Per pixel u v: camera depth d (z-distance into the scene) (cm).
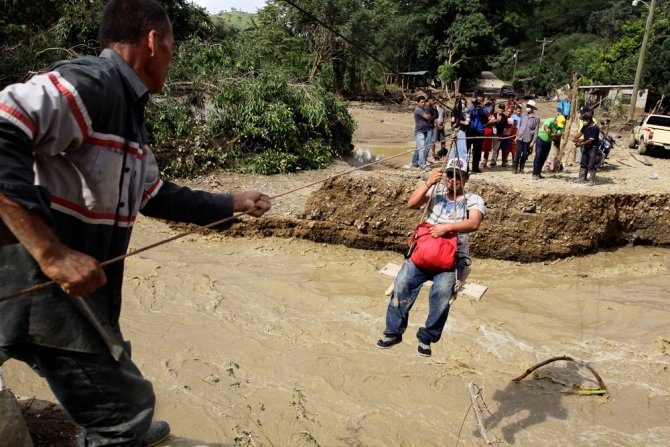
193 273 954
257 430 568
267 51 3359
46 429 344
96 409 236
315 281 968
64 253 187
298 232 1144
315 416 602
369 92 4412
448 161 492
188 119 1476
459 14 5150
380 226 1126
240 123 1516
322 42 3581
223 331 770
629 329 852
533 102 1399
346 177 1145
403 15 5434
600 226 1145
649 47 3328
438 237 473
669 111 3278
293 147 1548
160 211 273
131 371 244
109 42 225
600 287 1013
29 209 178
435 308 471
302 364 701
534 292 973
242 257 1056
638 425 623
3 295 213
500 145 1530
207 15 2791
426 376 691
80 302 222
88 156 210
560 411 641
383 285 964
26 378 618
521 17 6353
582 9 8744
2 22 1739
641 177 1426
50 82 194
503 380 698
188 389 623
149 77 235
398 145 2180
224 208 282
